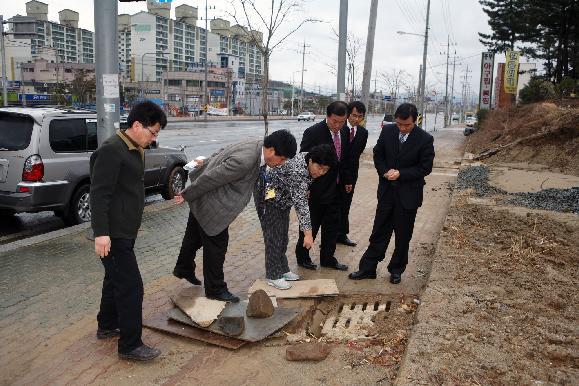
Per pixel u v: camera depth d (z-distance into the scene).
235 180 4.26
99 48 6.63
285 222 4.89
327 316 4.64
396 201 5.11
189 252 4.73
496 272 5.07
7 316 4.37
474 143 27.45
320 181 5.28
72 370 3.54
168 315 4.25
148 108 3.50
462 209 8.52
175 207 8.91
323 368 3.61
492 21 45.41
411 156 5.00
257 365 3.65
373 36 16.30
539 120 20.62
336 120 5.32
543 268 5.24
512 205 8.98
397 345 3.90
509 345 3.52
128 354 3.64
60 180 7.35
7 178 7.08
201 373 3.54
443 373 3.14
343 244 6.77
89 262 5.79
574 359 3.32
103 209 3.38
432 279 4.83
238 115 82.12
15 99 54.50
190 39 107.25
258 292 4.29
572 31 37.50
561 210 8.50
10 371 3.52
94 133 7.96
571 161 15.08
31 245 6.38
